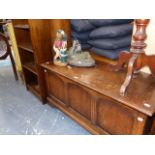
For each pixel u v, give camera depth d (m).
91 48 1.55
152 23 1.04
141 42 0.92
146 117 0.83
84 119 1.30
